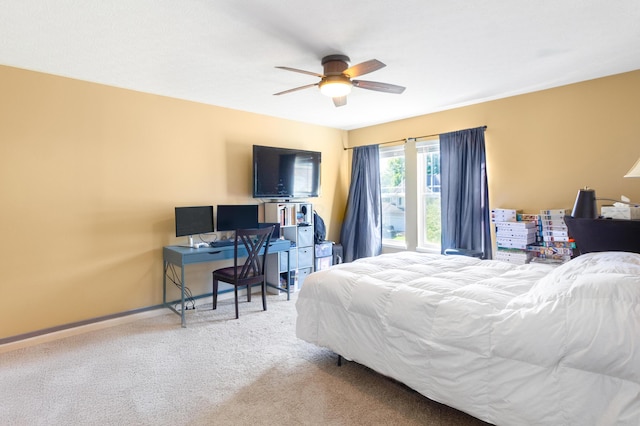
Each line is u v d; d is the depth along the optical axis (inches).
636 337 50.6
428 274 97.2
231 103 157.9
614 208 108.7
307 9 79.2
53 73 118.6
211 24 85.8
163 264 145.7
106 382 90.9
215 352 108.3
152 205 142.6
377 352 82.8
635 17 83.7
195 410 78.8
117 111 133.3
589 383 54.2
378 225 201.3
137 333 123.7
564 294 61.2
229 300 163.0
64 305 122.3
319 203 205.9
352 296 89.5
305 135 197.9
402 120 190.1
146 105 140.5
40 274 117.6
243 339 118.2
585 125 129.0
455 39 95.0
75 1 75.0
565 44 98.4
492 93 144.6
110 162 131.9
